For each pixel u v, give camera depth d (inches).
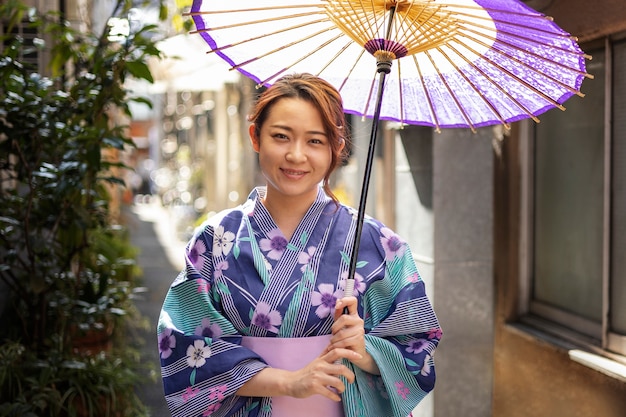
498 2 62.1
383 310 72.2
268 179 69.2
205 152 597.6
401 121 82.3
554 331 130.4
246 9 71.9
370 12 71.1
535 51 67.8
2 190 163.6
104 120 147.2
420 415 147.2
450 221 140.3
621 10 105.5
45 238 146.9
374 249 72.1
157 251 458.0
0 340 154.9
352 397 69.4
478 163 140.7
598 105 119.3
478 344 142.9
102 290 161.6
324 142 68.2
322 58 79.6
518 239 142.5
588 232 124.0
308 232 70.8
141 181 1034.7
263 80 79.7
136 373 179.0
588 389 114.9
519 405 136.3
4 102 135.2
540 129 138.4
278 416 68.5
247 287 68.9
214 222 72.0
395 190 159.8
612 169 113.6
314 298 68.5
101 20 273.3
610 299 114.8
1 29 178.5
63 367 141.3
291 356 67.7
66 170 136.6
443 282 140.5
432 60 73.2
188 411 67.2
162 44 274.8
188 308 69.7
